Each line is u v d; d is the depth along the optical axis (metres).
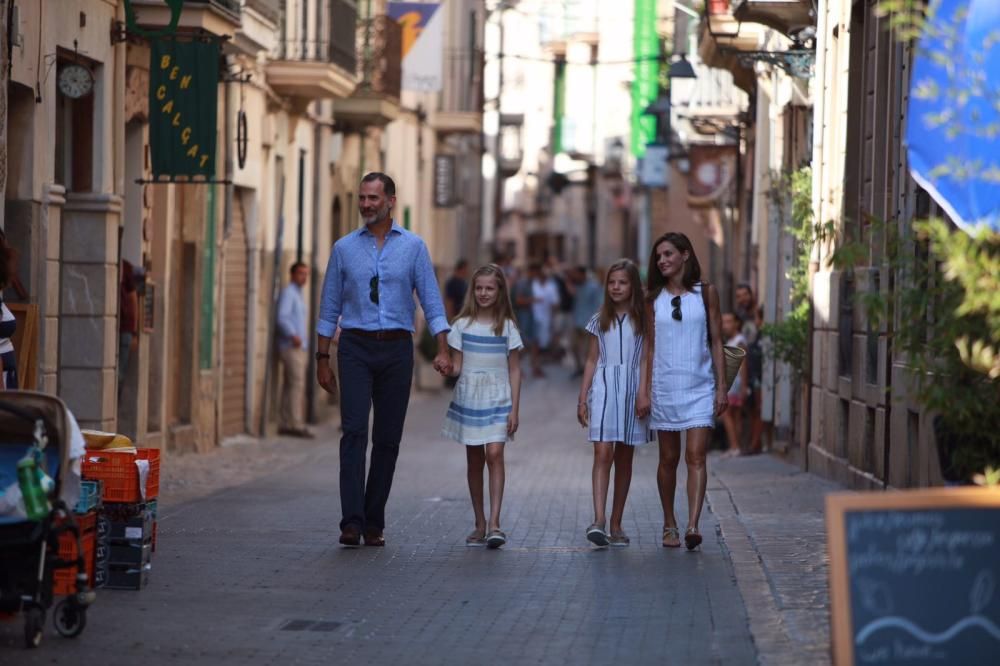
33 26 26.28
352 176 57.19
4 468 14.97
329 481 30.98
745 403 39.91
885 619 11.38
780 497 27.64
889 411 26.05
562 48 121.38
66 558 15.77
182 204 38.03
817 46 33.72
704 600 17.38
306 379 50.28
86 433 17.75
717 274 66.38
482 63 80.81
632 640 15.29
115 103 31.50
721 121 54.38
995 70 13.84
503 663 14.34
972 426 14.22
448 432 21.62
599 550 21.22
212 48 31.91
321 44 47.56
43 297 27.00
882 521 11.43
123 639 14.97
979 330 13.66
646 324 21.45
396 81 55.91
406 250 21.66
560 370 82.75
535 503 26.91
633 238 107.19
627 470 21.83
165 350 35.97
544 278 87.69
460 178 79.69
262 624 15.84
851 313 29.42
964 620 11.40
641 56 76.50
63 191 27.69
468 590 17.98
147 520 17.77
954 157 13.48
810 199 34.38
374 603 17.11
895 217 26.66
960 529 11.46
